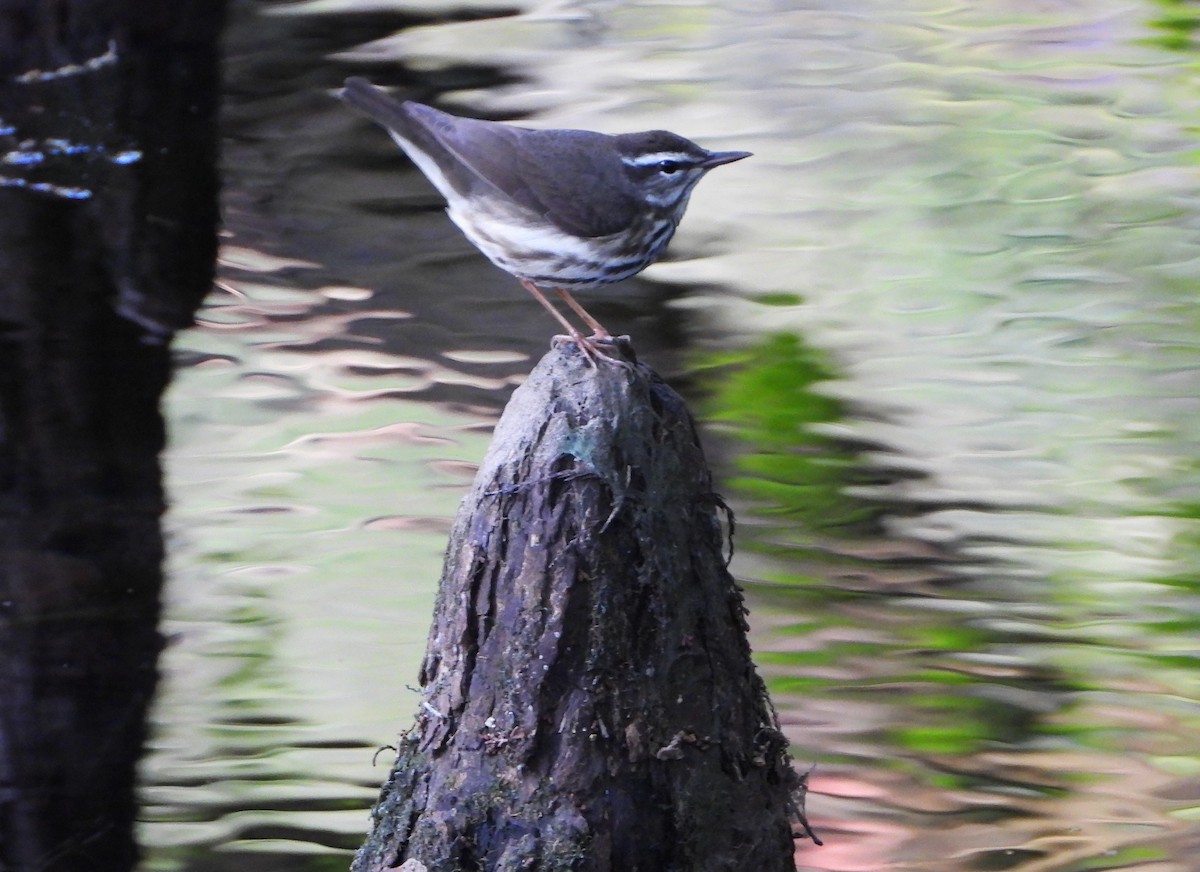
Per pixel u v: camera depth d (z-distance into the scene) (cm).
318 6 2275
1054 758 1018
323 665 1042
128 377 1381
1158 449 1427
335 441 1316
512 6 2316
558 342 634
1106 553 1271
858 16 2353
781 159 1988
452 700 609
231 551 1171
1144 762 1002
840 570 1241
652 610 603
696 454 634
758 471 1384
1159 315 1653
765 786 636
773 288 1700
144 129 1711
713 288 1698
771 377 1522
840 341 1605
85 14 1675
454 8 2303
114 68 1694
